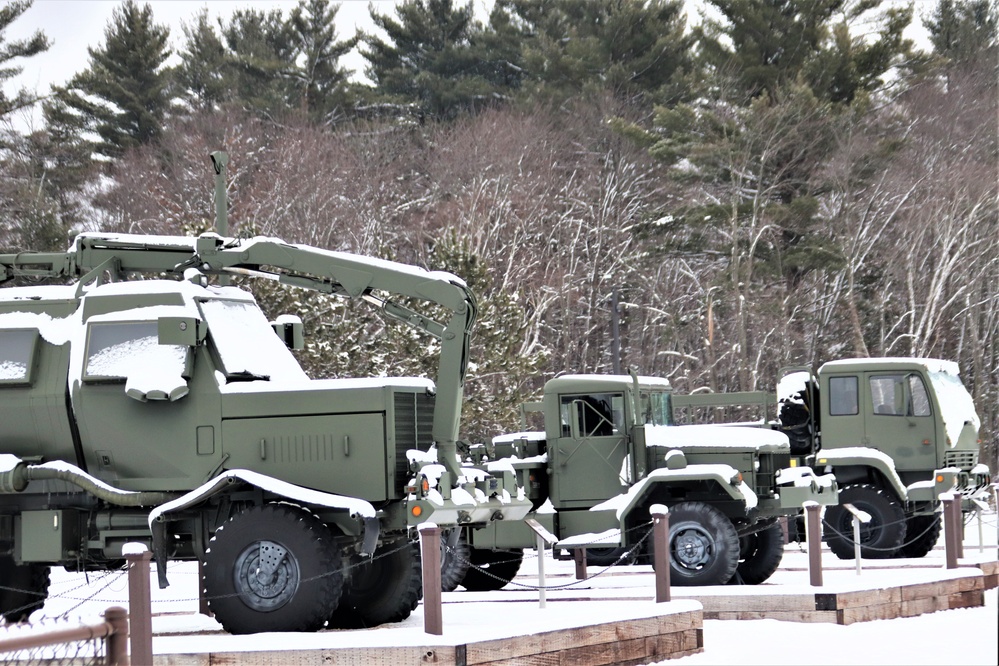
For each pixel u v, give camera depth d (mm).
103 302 21000
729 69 82875
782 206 77625
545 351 57312
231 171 88188
